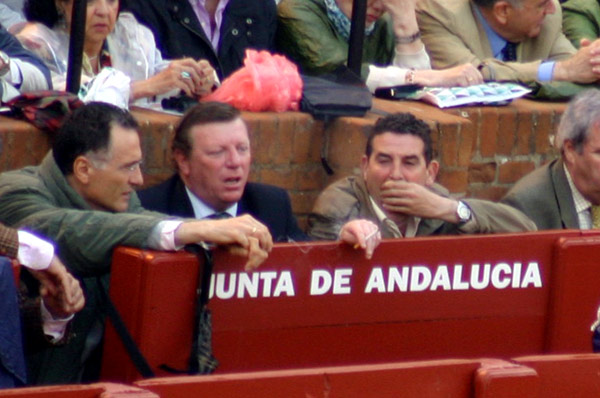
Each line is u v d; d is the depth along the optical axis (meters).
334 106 24.89
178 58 26.20
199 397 15.84
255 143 24.33
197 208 21.39
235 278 17.75
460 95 26.91
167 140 23.44
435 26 28.89
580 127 23.02
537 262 19.64
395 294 18.78
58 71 24.31
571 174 23.48
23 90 22.98
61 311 17.44
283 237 22.06
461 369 17.31
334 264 18.31
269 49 27.36
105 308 17.28
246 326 17.97
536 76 28.20
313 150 25.00
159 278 17.16
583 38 31.20
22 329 17.52
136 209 20.05
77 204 19.20
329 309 18.42
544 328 19.89
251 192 22.08
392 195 21.55
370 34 28.06
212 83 24.61
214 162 21.02
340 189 22.44
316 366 18.50
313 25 27.20
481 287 19.36
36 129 22.11
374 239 18.33
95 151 19.06
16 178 19.03
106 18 24.38
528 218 22.44
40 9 24.72
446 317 19.20
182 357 17.47
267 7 27.17
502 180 27.23
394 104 26.73
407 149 21.77
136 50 25.31
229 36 26.69
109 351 17.56
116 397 15.19
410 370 17.02
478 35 29.09
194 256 17.33
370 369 16.80
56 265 16.92
